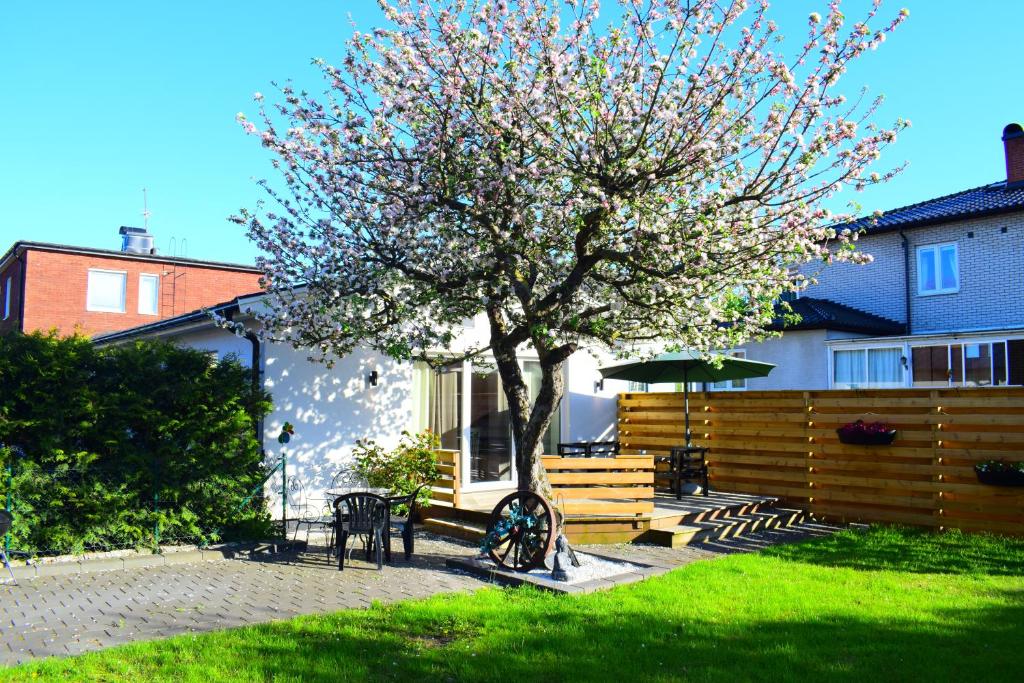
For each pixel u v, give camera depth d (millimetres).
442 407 12859
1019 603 6953
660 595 7184
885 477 11266
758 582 7766
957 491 10539
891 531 10688
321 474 11391
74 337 8883
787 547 9750
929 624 6266
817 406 12102
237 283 32219
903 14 7160
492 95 8188
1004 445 10164
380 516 8562
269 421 10977
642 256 7836
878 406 11414
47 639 5848
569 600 6992
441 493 11406
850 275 21328
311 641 5742
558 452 14602
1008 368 15719
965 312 18875
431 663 5309
